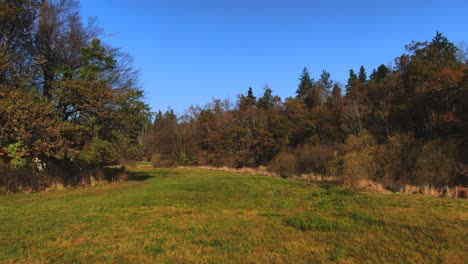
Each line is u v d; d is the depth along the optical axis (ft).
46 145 64.69
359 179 77.66
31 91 68.44
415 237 25.45
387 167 82.69
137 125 89.66
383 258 20.99
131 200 47.44
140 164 206.49
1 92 61.11
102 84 79.87
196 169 164.35
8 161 65.16
